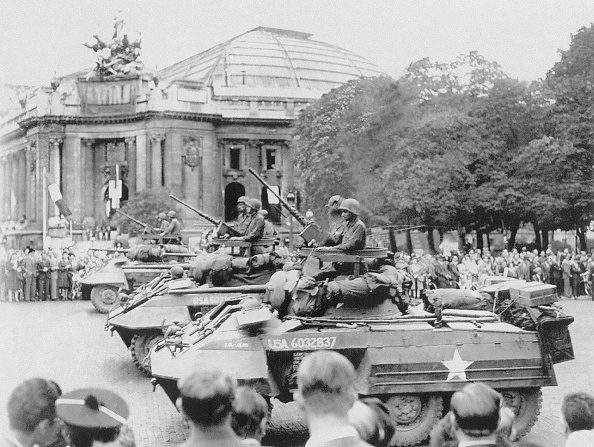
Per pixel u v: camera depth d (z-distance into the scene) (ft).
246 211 67.05
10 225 308.81
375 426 19.60
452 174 166.09
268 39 372.17
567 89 171.12
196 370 17.40
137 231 233.35
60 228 243.19
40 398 17.81
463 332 42.78
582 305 119.65
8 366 67.15
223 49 358.84
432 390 42.01
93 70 289.74
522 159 165.78
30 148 292.81
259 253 65.41
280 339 41.52
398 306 45.70
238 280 62.95
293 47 370.32
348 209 44.70
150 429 45.91
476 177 172.96
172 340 44.83
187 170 280.92
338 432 16.75
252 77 338.54
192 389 16.75
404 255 120.47
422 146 167.84
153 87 280.10
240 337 41.75
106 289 113.19
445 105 174.09
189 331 47.03
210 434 16.87
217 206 293.02
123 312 64.90
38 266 136.56
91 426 17.40
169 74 373.40
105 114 284.20
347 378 17.03
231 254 66.18
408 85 175.94
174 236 106.01
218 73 339.16
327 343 41.57
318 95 309.22
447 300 48.14
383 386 41.55
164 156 278.87
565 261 134.21
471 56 176.55
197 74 347.56
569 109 171.22
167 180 276.62
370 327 42.29
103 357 72.59
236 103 295.07
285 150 298.15
